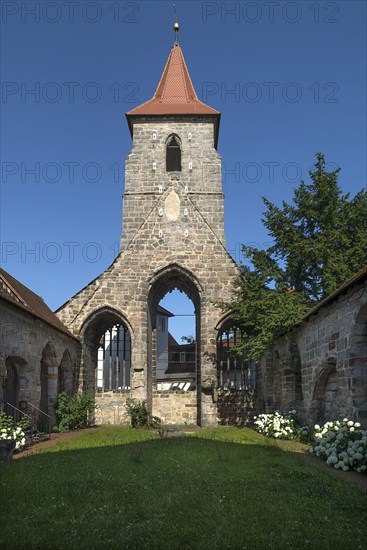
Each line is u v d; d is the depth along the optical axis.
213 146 35.09
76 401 23.45
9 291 20.39
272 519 6.35
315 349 16.75
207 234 27.38
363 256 21.70
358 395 12.66
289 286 23.80
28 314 17.88
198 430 23.59
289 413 19.25
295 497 7.50
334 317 14.52
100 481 8.57
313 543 5.54
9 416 15.59
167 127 35.38
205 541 5.59
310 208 23.59
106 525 6.12
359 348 12.70
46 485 8.26
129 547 5.44
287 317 19.67
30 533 5.84
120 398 27.55
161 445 13.99
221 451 12.46
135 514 6.58
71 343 25.31
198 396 27.41
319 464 11.46
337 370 14.21
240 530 5.94
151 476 9.02
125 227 33.66
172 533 5.81
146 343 26.25
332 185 23.48
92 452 12.66
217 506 6.88
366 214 23.11
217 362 26.88
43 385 22.23
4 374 15.99
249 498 7.40
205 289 26.59
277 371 23.98
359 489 8.30
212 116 35.34
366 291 11.82
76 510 6.79
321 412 16.69
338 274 21.48
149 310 27.61
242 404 26.80
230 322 26.59
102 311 26.53
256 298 23.36
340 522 6.29
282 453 12.77
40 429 21.80
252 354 21.94
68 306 26.50
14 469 9.90
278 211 24.02
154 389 28.11
